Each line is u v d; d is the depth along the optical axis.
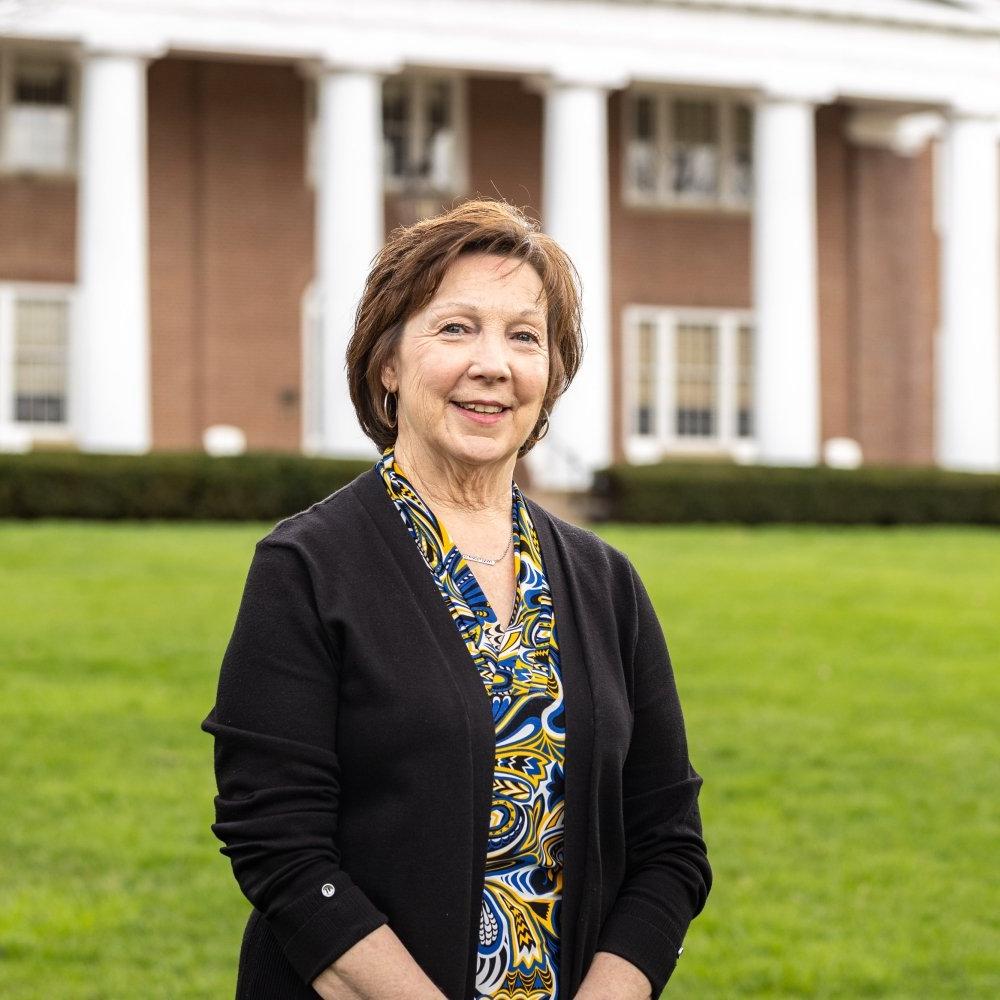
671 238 34.22
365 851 3.01
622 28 30.30
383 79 32.09
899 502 27.23
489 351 3.18
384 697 3.02
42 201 30.61
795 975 7.23
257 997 3.06
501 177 32.69
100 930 7.65
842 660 14.08
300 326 31.61
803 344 31.02
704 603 16.45
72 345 30.83
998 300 35.81
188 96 31.17
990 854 9.13
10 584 16.31
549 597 3.25
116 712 11.67
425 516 3.23
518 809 3.07
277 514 24.41
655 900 3.21
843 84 31.69
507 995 3.03
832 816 9.75
